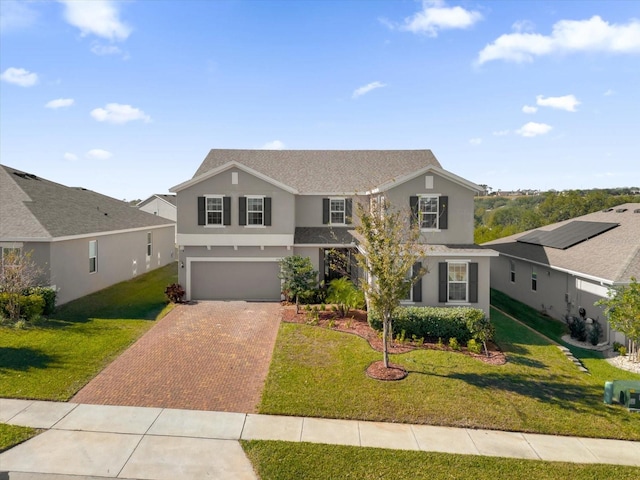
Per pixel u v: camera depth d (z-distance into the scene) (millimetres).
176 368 13336
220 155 28438
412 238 14281
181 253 22391
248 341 15938
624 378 14078
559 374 13781
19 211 20188
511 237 30016
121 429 9781
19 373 12328
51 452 8773
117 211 28984
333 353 14750
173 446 9172
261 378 12805
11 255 17422
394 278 13102
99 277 23922
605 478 8516
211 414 10625
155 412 10625
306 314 19500
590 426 10617
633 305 14664
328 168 27266
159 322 18078
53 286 19344
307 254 23109
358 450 9180
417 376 13039
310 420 10484
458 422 10570
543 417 10961
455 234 19469
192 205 22047
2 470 8125
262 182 22078
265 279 22656
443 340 16453
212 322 18250
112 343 15156
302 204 24891
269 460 8719
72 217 22594
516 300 25188
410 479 8258
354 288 20125
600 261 18656
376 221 13797
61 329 16391
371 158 28531
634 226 21516
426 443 9617
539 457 9227
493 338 17031
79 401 11008
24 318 17109
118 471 8242
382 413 10844
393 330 16484
